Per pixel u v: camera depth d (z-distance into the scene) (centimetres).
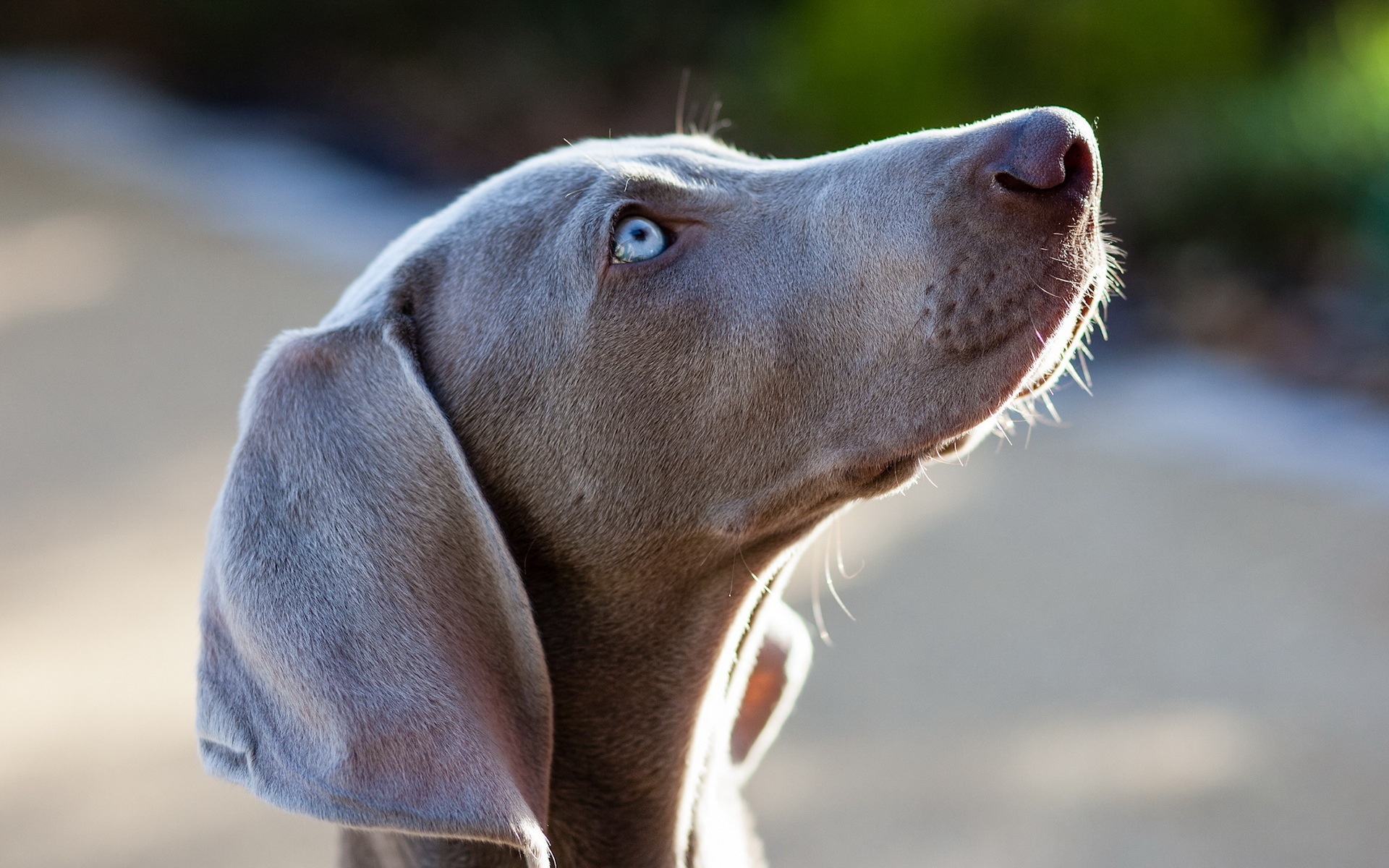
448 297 240
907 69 995
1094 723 490
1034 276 221
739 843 281
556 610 248
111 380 838
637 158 249
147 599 597
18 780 486
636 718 252
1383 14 1012
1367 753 462
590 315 236
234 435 752
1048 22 968
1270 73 993
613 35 1298
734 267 238
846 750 484
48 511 681
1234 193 871
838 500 244
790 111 1050
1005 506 652
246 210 1132
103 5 1642
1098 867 417
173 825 461
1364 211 828
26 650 564
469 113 1285
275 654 201
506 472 239
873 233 232
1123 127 953
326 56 1477
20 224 1130
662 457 239
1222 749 470
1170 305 833
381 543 211
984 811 447
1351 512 612
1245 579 572
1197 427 702
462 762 198
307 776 196
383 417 221
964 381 227
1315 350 755
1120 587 574
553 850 252
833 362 235
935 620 561
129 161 1276
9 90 1505
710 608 250
